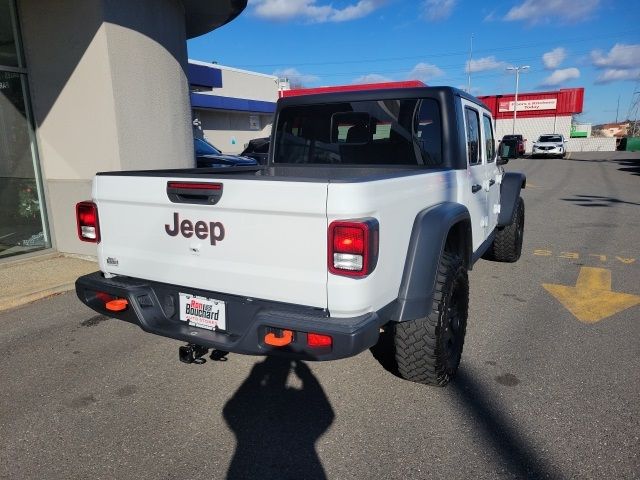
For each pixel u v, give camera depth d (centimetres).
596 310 479
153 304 306
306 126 447
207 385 342
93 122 627
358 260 234
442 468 254
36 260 647
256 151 1669
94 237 328
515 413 302
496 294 530
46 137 651
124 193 303
